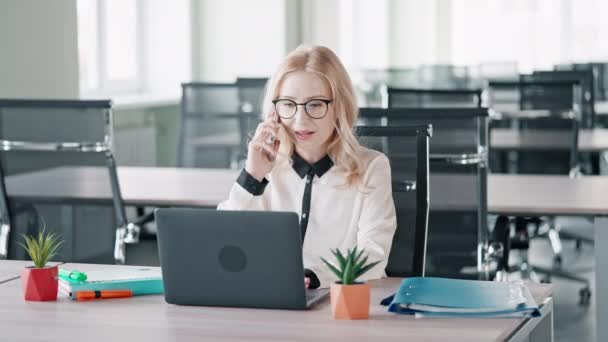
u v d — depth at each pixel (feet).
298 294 7.04
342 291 6.84
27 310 7.19
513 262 20.12
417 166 9.51
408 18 42.96
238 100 17.89
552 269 18.33
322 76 8.33
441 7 43.50
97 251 12.40
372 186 8.74
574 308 17.06
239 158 17.84
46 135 11.94
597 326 12.12
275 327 6.64
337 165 8.77
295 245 6.96
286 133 8.69
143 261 15.42
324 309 7.14
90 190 12.17
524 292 7.27
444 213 11.72
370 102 31.76
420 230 9.43
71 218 12.26
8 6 17.63
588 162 22.48
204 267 7.18
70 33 19.56
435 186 11.71
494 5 43.60
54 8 19.01
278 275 7.04
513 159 21.53
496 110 19.89
